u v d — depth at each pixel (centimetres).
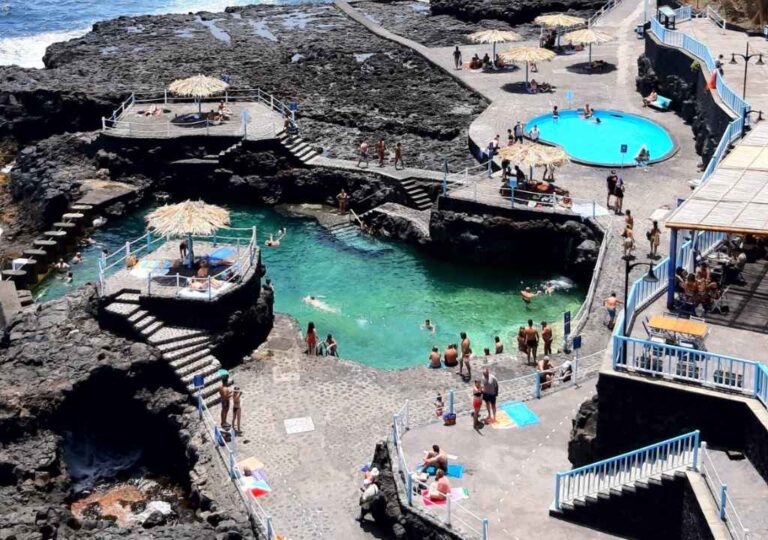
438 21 11956
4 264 6950
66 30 13738
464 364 5253
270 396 5097
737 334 4003
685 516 3597
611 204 6612
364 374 5275
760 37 8450
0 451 4709
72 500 4716
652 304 4259
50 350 5231
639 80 8725
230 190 7831
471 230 6706
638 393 3788
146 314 5378
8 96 8831
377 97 9125
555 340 5719
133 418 5103
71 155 8112
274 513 4309
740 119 6297
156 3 15300
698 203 4203
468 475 4119
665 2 10531
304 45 10931
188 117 8350
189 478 4703
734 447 3659
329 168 7731
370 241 7150
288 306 6250
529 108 8462
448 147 8031
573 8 11706
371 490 4200
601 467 3819
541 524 3850
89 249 7119
